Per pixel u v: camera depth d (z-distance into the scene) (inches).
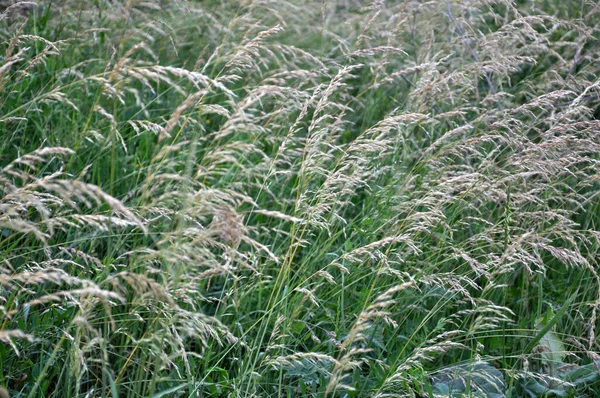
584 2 188.1
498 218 152.5
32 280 89.7
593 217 165.2
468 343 133.9
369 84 196.4
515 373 119.8
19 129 147.3
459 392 117.5
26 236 125.0
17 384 106.1
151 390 93.5
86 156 151.6
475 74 173.9
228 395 109.8
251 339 125.5
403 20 177.2
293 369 116.3
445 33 203.3
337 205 156.3
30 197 90.2
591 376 120.3
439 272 142.9
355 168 134.8
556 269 157.8
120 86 126.2
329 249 146.5
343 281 126.6
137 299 100.1
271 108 190.2
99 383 114.2
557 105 179.3
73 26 181.3
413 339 128.8
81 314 94.0
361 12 220.8
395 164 163.3
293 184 160.4
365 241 139.9
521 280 152.1
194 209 93.9
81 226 130.1
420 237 147.0
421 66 153.1
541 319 130.6
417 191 141.9
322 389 113.7
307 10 222.4
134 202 131.9
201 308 126.4
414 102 162.6
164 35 188.1
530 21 178.9
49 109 157.2
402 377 109.3
